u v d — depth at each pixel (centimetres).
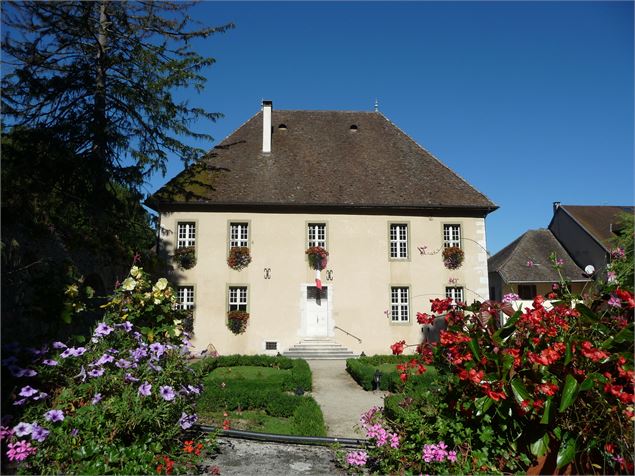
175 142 1752
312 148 2289
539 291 2550
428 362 446
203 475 439
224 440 552
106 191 1594
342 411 1042
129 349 516
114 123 1596
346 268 2023
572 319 399
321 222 2041
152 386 461
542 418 356
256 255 1997
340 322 1992
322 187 2092
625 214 2438
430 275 2048
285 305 1980
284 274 1997
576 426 371
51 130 1452
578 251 2862
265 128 2233
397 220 2072
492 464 388
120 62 1571
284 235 2020
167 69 1630
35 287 641
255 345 1947
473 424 409
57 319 618
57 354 495
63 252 1155
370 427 445
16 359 479
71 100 1526
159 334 619
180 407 487
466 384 408
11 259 875
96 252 1351
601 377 350
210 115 1766
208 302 1955
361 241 2047
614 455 365
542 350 378
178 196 1995
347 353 1950
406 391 537
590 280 521
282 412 960
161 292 638
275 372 1492
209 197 1994
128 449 401
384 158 2275
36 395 449
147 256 1738
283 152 2245
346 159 2248
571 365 376
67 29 1468
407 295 2039
